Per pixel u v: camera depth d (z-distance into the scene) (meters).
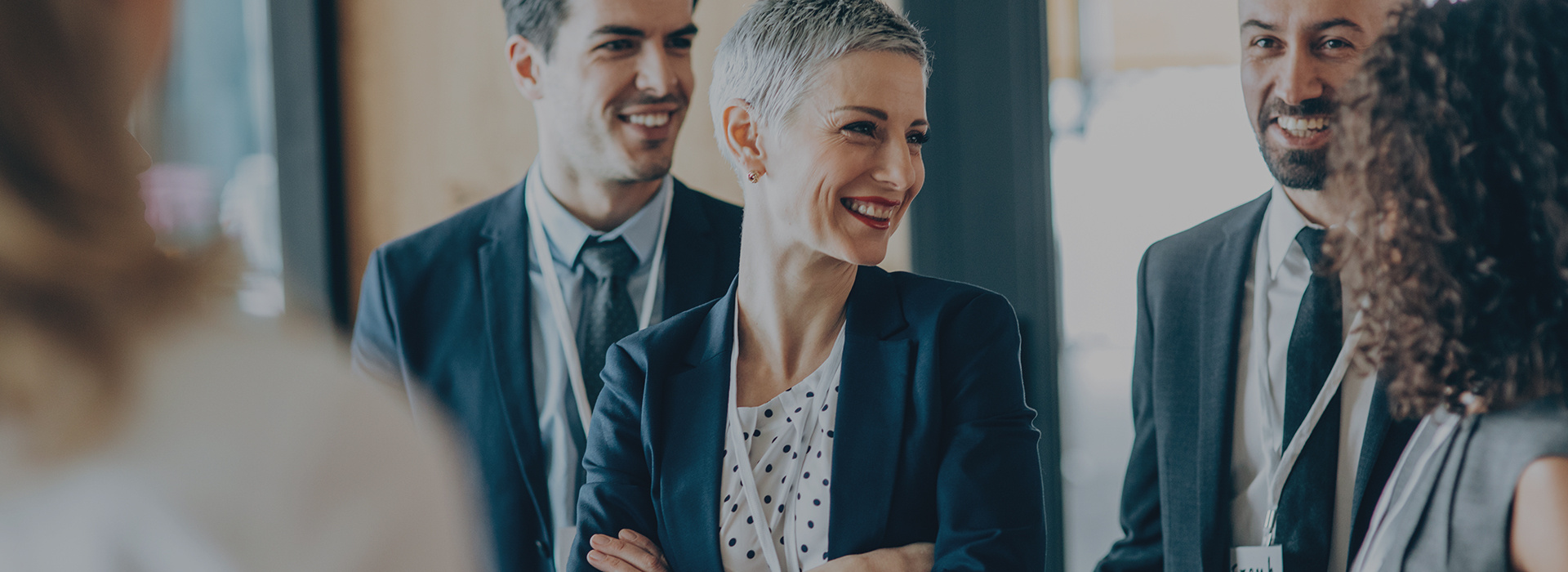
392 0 2.80
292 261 2.85
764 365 1.90
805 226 1.74
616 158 2.58
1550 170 1.79
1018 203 2.57
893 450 1.77
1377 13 2.18
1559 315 1.77
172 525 0.70
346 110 2.84
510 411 2.60
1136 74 2.46
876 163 1.71
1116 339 2.48
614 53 2.56
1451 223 1.86
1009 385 1.82
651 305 2.56
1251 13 2.31
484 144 2.73
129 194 0.73
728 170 2.55
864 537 1.77
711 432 1.86
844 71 1.70
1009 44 2.57
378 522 0.76
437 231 2.72
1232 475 2.30
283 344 0.81
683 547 1.86
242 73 2.86
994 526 1.71
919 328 1.83
